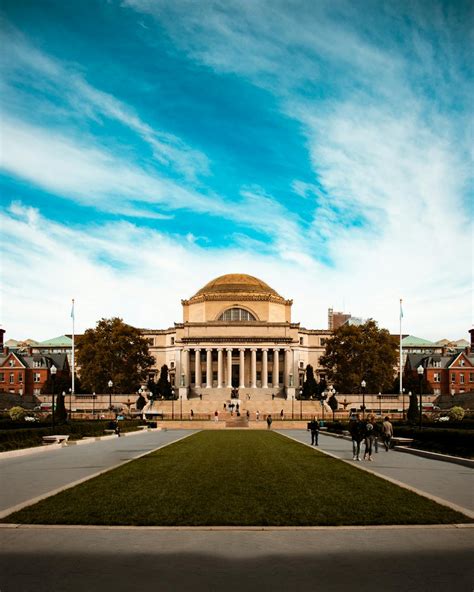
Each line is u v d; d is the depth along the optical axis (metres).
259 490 26.98
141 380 153.88
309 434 82.75
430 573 14.93
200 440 65.12
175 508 22.42
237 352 176.00
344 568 15.30
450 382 162.50
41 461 42.59
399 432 61.97
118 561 15.87
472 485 29.34
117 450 53.06
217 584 14.16
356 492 26.53
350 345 142.75
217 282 186.50
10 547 17.17
